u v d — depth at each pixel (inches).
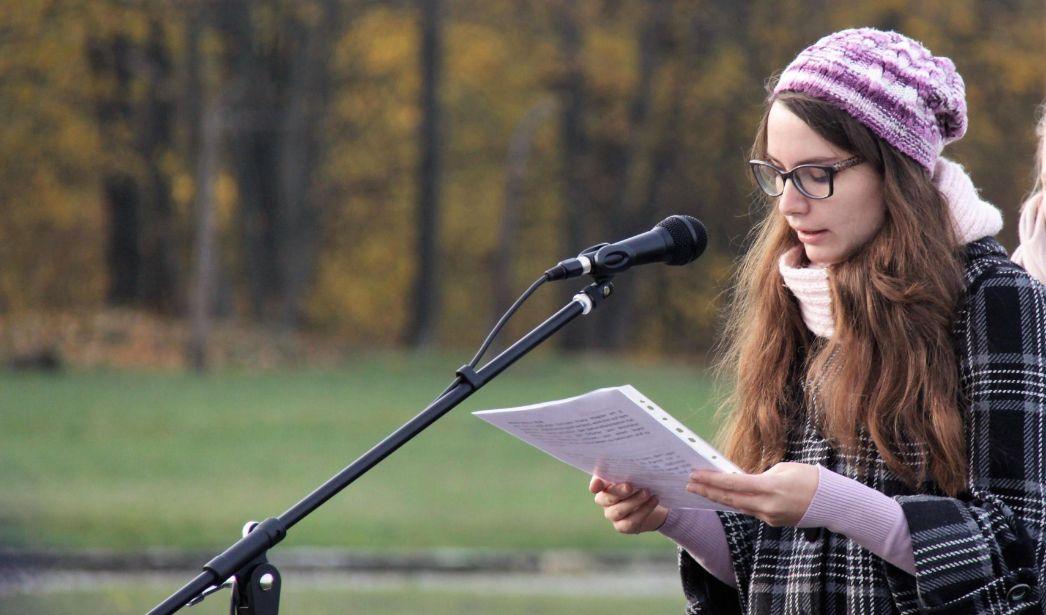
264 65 4160.9
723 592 402.9
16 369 3117.6
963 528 330.0
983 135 4040.4
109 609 1075.3
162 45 3924.7
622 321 4722.0
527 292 398.6
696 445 338.0
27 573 1214.9
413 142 4722.0
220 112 3782.0
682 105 4443.9
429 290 4439.0
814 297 371.2
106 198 4163.4
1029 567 329.1
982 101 4099.4
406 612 1084.5
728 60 4318.4
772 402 385.1
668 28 4350.4
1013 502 334.6
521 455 2036.2
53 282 4360.2
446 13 4443.9
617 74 4480.8
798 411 382.9
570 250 4685.0
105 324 3602.4
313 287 4968.0
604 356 4500.5
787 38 4244.6
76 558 1279.5
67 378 2977.4
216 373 3272.6
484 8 4517.7
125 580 1221.1
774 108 370.3
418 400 2812.5
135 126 4020.7
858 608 352.8
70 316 3656.5
